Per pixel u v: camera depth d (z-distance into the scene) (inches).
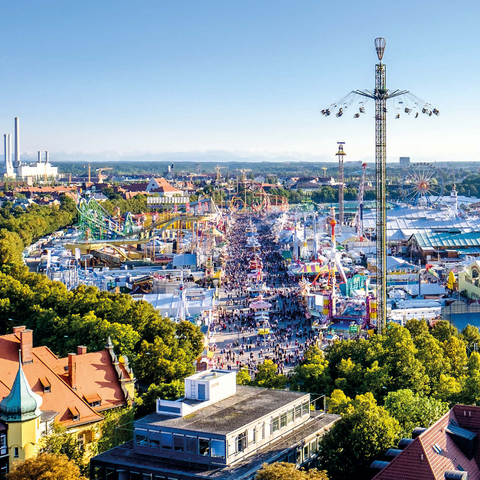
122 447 4845.0
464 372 7145.7
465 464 4197.8
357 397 5733.3
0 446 4790.8
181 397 5556.1
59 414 5329.7
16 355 5644.7
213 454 4441.4
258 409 4881.9
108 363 5949.8
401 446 4633.4
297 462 4744.1
